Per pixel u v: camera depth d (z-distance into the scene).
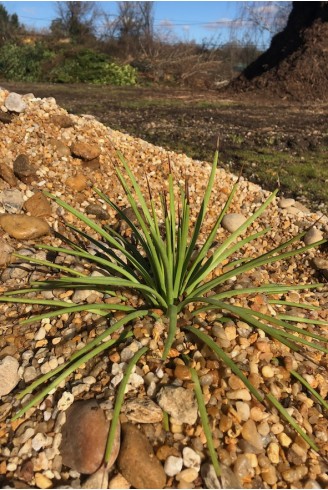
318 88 14.55
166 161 4.93
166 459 1.83
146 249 2.61
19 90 15.14
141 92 15.99
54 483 1.84
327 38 15.33
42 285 2.73
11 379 2.27
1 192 3.73
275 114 11.05
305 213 4.52
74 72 19.22
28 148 4.25
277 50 16.84
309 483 1.84
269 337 2.40
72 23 25.25
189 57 20.61
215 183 4.81
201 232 3.93
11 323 2.65
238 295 2.66
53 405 2.09
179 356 2.22
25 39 24.73
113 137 5.01
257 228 4.23
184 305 2.41
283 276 3.63
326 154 6.96
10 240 3.39
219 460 1.84
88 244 3.47
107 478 1.79
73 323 2.50
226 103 13.28
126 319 2.23
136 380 2.10
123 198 4.20
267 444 1.96
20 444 1.96
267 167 6.26
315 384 2.28
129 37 23.48
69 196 3.98
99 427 1.88
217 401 2.03
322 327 2.85
